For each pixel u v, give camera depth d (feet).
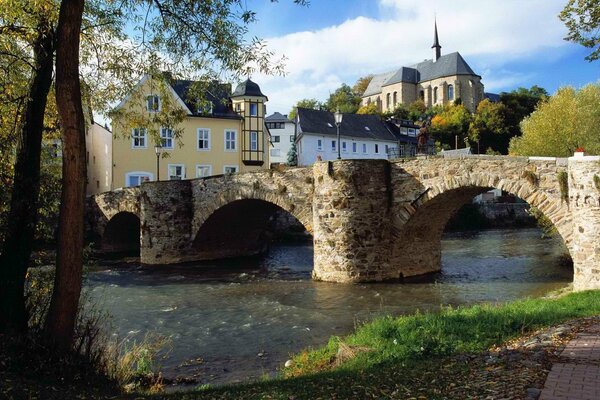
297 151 240.12
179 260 106.93
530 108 308.60
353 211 76.13
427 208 75.51
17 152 31.60
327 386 24.20
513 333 32.09
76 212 27.53
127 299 68.44
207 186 103.45
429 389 21.36
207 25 36.55
